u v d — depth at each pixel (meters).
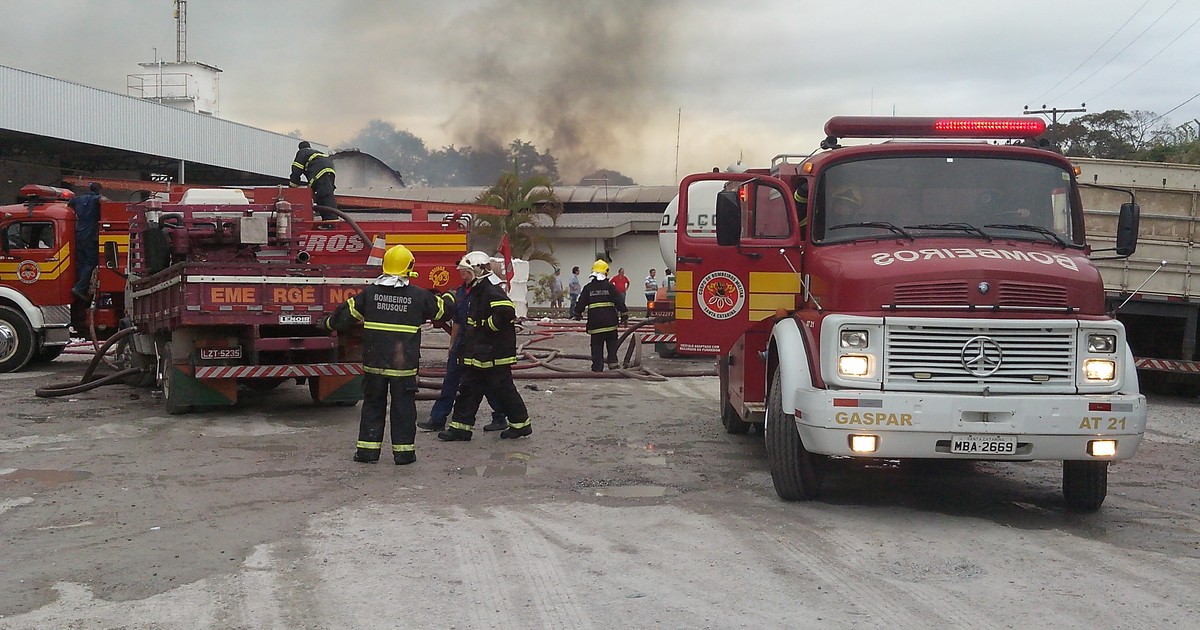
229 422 9.97
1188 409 12.00
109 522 6.06
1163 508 6.71
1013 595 4.74
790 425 6.48
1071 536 5.90
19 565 5.17
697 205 10.11
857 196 6.88
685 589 4.80
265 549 5.48
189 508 6.42
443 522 6.08
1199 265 11.91
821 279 6.54
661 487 7.14
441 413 9.52
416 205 17.70
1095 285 6.14
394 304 7.96
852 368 5.96
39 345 14.57
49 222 14.38
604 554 5.39
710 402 11.73
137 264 11.34
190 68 37.56
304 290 9.99
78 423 9.81
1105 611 4.52
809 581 4.94
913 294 6.00
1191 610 4.54
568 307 33.72
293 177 13.25
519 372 14.26
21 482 7.18
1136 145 42.56
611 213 39.06
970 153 6.93
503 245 16.98
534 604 4.58
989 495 7.04
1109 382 5.94
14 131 24.78
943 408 5.76
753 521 6.14
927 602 4.63
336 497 6.77
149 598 4.66
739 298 7.32
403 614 4.45
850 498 6.85
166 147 29.52
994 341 5.90
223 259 10.62
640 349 15.10
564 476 7.51
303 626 4.30
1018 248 6.48
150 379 12.23
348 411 10.75
